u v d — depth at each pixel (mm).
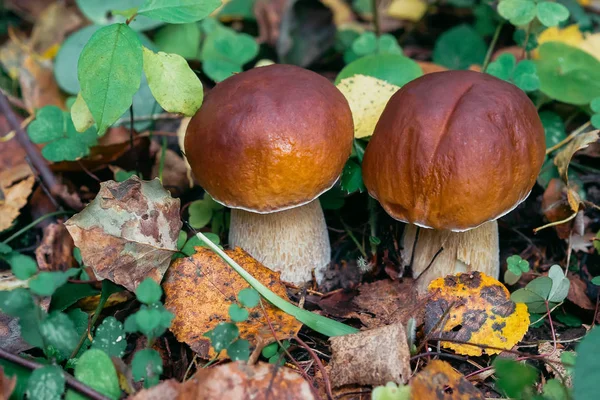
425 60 511
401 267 362
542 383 309
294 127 314
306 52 516
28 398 277
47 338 285
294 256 353
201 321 326
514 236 388
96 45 305
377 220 385
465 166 308
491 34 477
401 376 299
